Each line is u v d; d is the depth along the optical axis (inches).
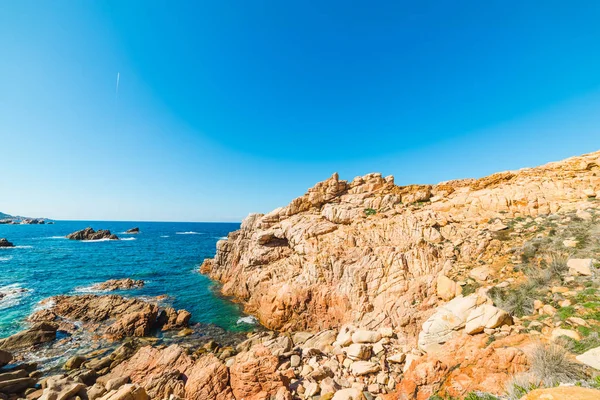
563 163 971.3
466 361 369.1
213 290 1438.2
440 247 812.6
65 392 510.0
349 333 656.4
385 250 874.8
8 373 593.9
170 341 844.0
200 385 498.0
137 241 3870.6
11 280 1507.1
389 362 508.4
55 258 2215.8
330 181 1424.7
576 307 398.0
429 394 355.9
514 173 1073.5
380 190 1315.2
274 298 986.7
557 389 179.6
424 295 694.5
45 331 838.5
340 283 877.2
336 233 1088.8
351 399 413.7
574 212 707.4
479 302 489.1
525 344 363.9
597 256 494.3
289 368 539.2
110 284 1441.9
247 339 853.8
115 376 612.7
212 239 4542.3
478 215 909.8
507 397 294.8
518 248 657.6
